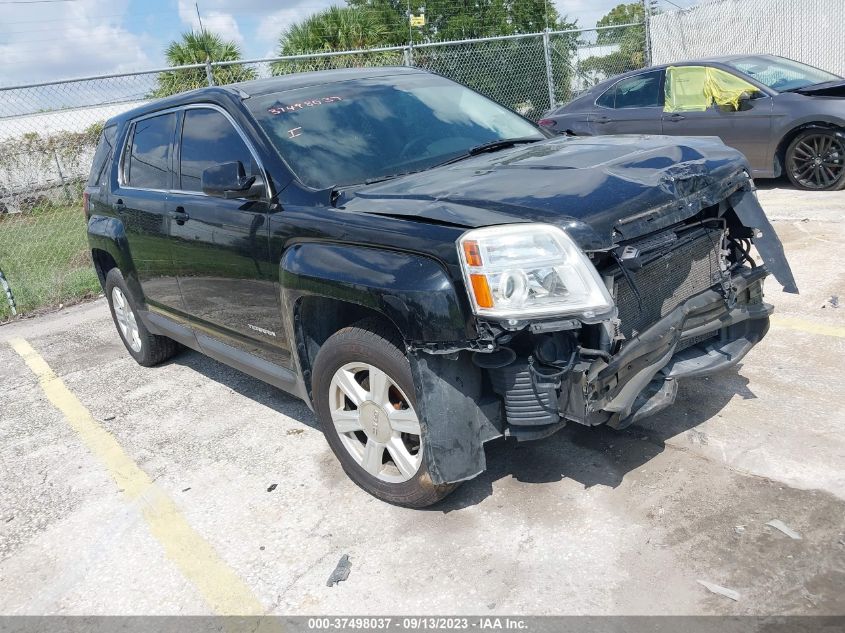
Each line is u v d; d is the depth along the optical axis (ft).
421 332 8.73
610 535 9.41
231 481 12.26
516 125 14.24
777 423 11.45
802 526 9.06
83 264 30.19
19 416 16.55
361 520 10.58
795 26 46.24
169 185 14.56
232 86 13.58
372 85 13.70
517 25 102.37
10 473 13.75
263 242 11.39
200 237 13.05
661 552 8.96
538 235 8.31
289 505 11.27
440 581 9.05
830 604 7.82
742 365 13.64
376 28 57.11
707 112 28.84
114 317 19.26
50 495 12.71
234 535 10.72
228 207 12.23
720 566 8.59
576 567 8.93
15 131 32.73
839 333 14.47
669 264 9.78
